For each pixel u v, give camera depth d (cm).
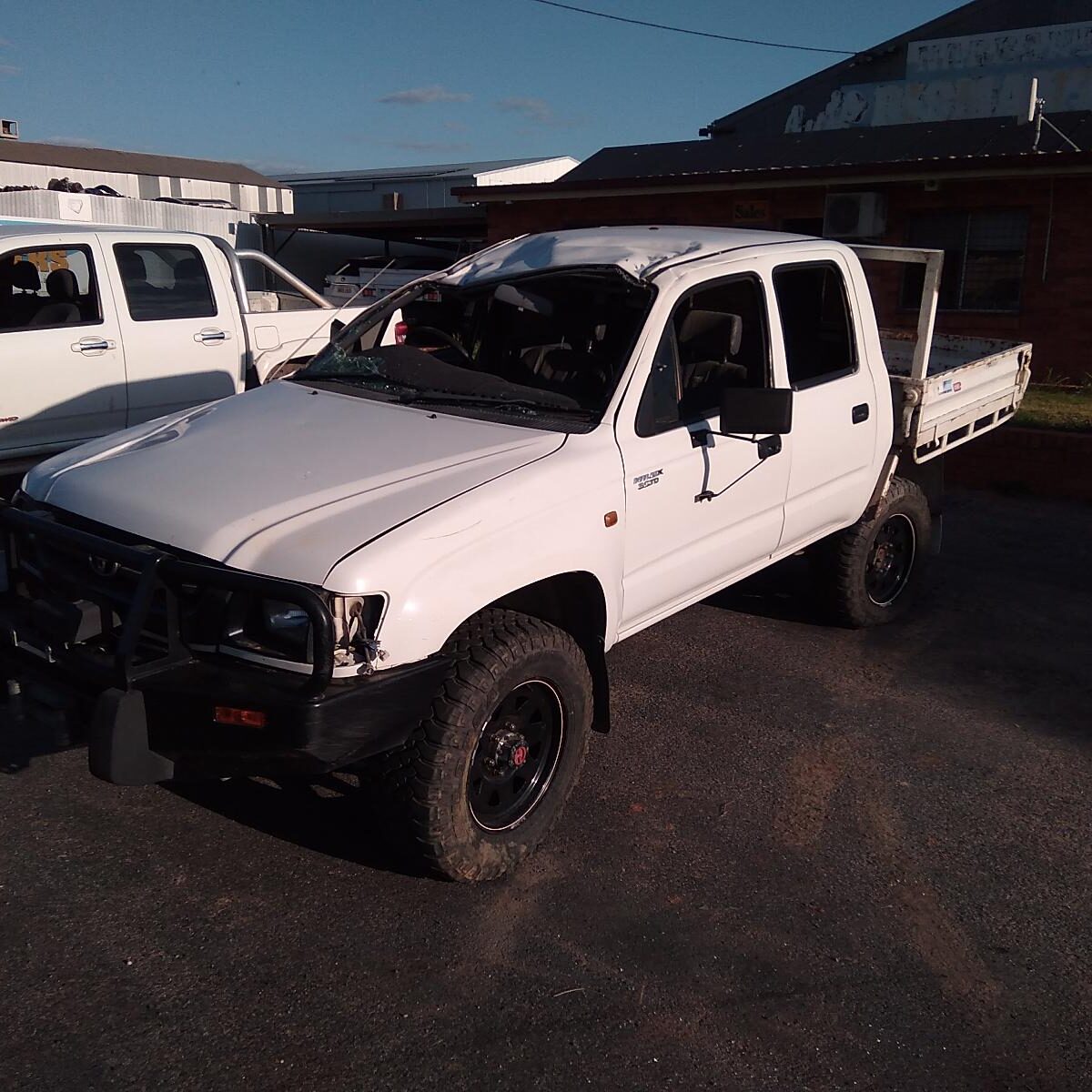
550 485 370
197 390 806
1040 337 1426
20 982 312
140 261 777
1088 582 718
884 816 419
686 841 397
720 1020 307
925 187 1467
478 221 2366
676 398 432
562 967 327
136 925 338
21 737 453
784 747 473
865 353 536
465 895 360
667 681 538
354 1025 300
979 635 615
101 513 355
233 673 317
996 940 347
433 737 334
